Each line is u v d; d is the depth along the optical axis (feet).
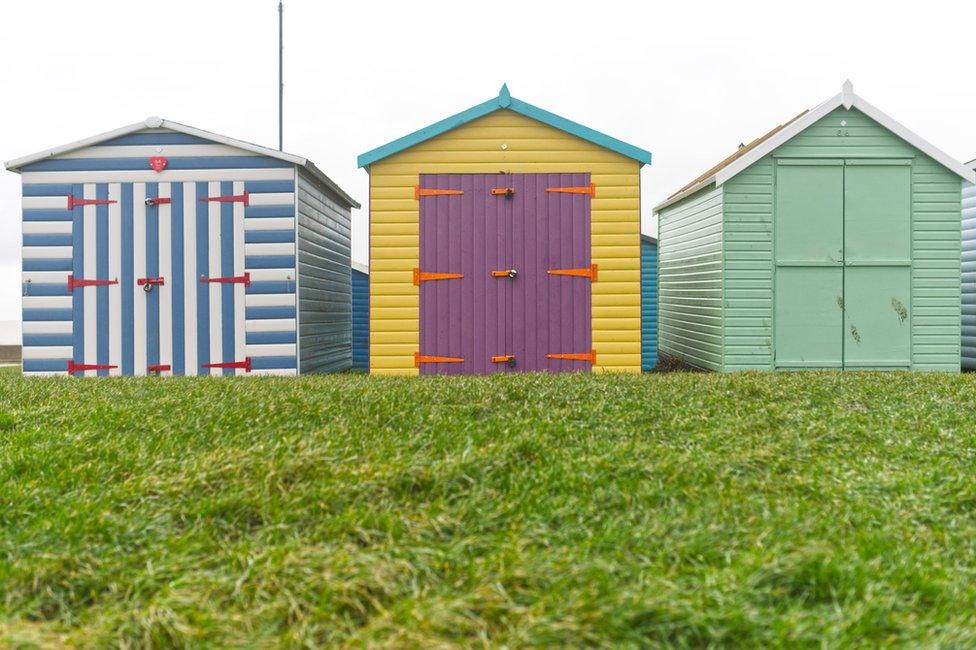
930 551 14.89
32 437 22.68
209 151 44.04
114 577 14.10
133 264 44.06
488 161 43.88
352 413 24.94
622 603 12.12
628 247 43.83
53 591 13.87
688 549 14.60
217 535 15.90
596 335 43.80
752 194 44.06
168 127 43.91
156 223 44.09
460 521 15.96
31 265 44.16
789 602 12.72
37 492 17.92
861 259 44.06
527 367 43.83
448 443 21.26
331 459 19.06
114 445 21.47
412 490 17.88
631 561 14.06
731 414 25.88
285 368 44.06
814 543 14.44
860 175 44.04
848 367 44.04
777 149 44.09
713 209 45.80
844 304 44.09
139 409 26.00
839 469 19.65
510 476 18.48
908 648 11.21
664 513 16.49
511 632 11.57
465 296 43.86
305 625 12.07
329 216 52.29
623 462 19.69
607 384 31.17
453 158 43.88
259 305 43.91
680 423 24.22
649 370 53.83
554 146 43.91
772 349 43.96
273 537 15.58
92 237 44.14
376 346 43.83
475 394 28.35
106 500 17.29
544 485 18.11
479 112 43.52
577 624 11.65
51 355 44.16
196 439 22.25
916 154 44.01
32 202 44.19
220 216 44.01
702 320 48.49
